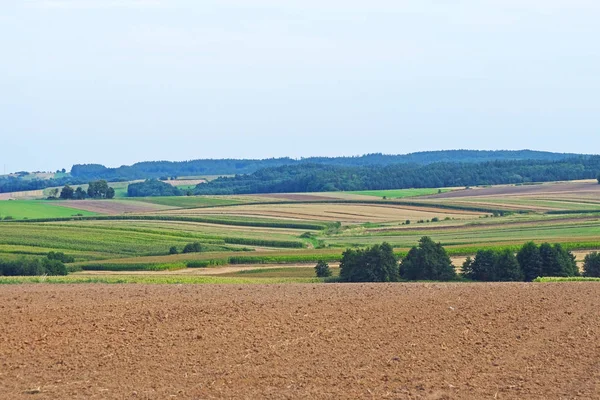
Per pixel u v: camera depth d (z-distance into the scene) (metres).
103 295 38.56
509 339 28.11
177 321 30.52
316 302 36.09
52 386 21.19
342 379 22.30
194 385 21.44
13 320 30.08
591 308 35.03
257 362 24.11
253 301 36.25
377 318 31.84
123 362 23.92
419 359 24.84
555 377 22.75
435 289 42.66
